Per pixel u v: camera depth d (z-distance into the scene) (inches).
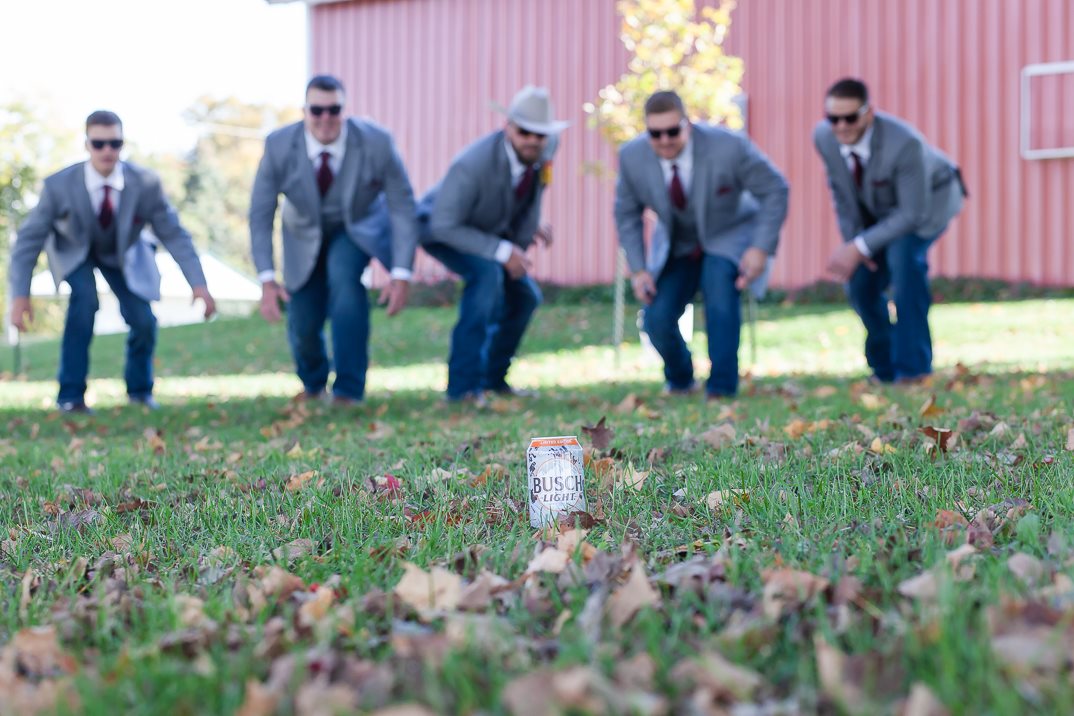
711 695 50.4
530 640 62.5
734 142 253.8
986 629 55.3
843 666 52.6
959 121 631.8
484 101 721.0
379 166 257.8
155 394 364.5
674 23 483.2
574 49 700.0
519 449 158.1
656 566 81.4
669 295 268.7
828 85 653.9
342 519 106.3
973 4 628.1
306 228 262.4
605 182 694.5
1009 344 430.9
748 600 67.7
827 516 95.6
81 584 88.1
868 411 191.2
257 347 577.6
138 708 53.3
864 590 67.4
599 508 107.3
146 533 105.9
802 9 657.6
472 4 721.6
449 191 258.4
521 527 101.3
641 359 439.8
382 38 745.6
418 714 47.8
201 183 2111.2
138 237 293.1
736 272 257.4
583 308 623.5
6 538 109.8
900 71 642.2
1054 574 69.5
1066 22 611.8
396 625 65.8
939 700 48.5
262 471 148.1
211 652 63.4
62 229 283.4
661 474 128.9
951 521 91.2
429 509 113.9
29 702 55.1
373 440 188.7
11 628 74.6
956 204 274.4
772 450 138.5
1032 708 48.4
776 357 432.5
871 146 265.4
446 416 233.5
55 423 260.2
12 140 727.1
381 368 450.3
